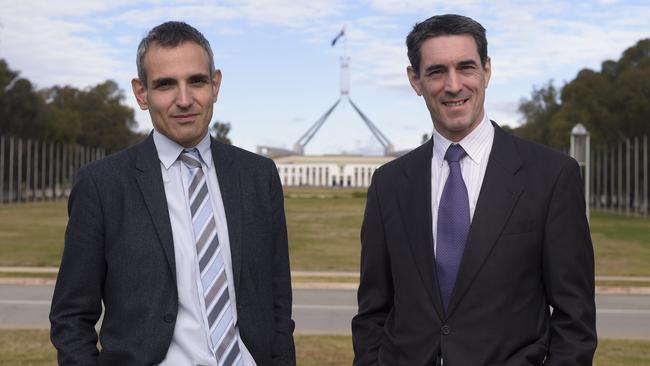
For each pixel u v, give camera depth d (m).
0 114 64.00
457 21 3.59
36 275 17.06
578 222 3.52
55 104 84.62
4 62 64.19
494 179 3.54
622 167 58.81
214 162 3.62
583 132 20.47
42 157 73.62
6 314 11.89
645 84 53.22
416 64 3.68
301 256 22.70
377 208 3.84
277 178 3.77
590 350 3.38
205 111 3.52
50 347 8.65
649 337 10.18
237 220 3.51
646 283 16.66
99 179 3.53
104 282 3.55
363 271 3.89
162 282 3.38
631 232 34.16
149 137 3.66
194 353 3.33
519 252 3.45
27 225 35.06
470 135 3.65
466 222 3.51
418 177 3.71
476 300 3.42
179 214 3.49
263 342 3.49
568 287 3.44
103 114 89.69
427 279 3.52
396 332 3.63
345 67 135.75
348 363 8.02
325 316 12.05
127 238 3.43
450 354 3.40
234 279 3.44
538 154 3.63
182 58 3.45
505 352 3.38
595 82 60.59
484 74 3.68
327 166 121.12
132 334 3.37
